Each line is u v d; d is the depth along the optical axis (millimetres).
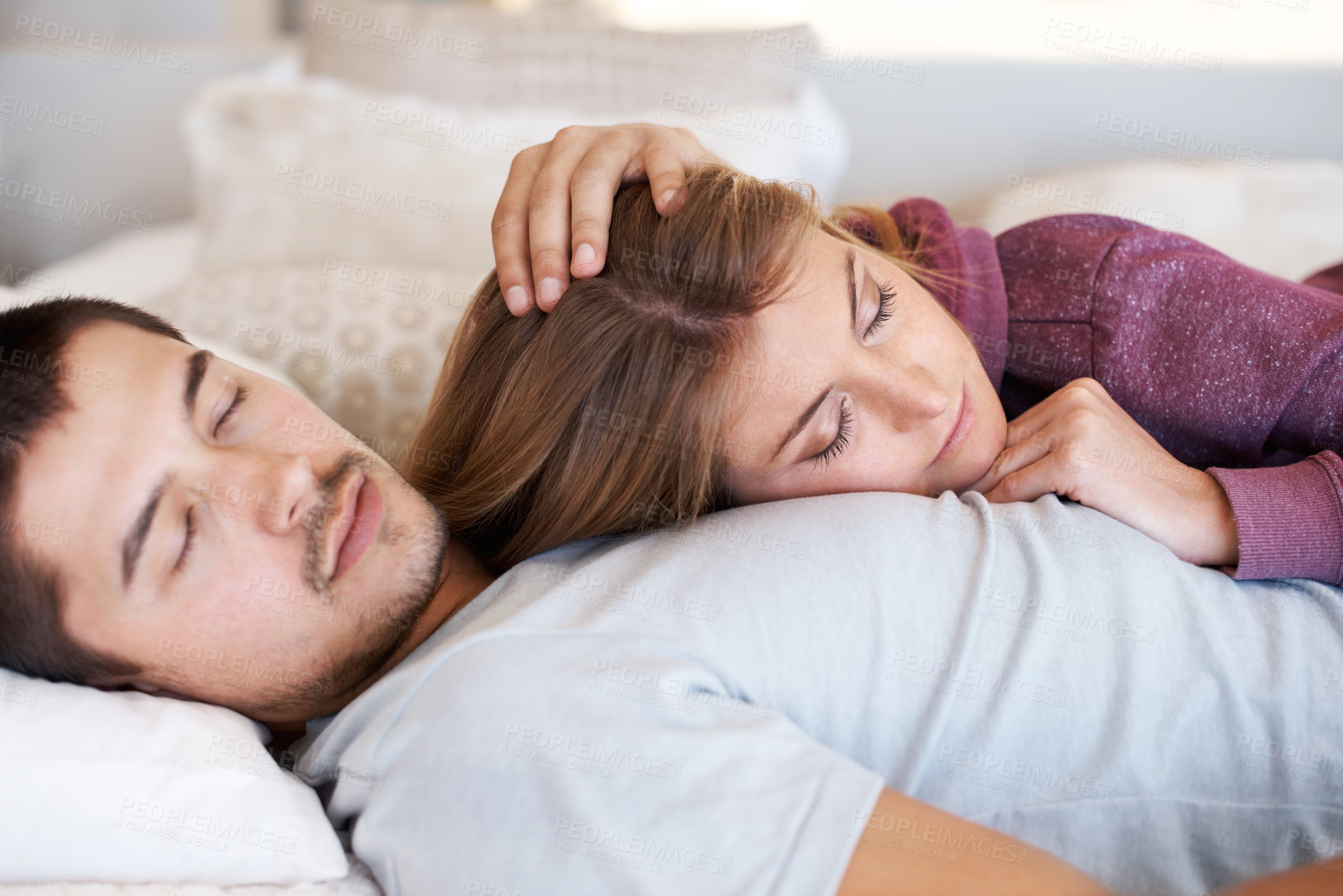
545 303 785
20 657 717
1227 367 886
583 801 591
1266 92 1990
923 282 1000
